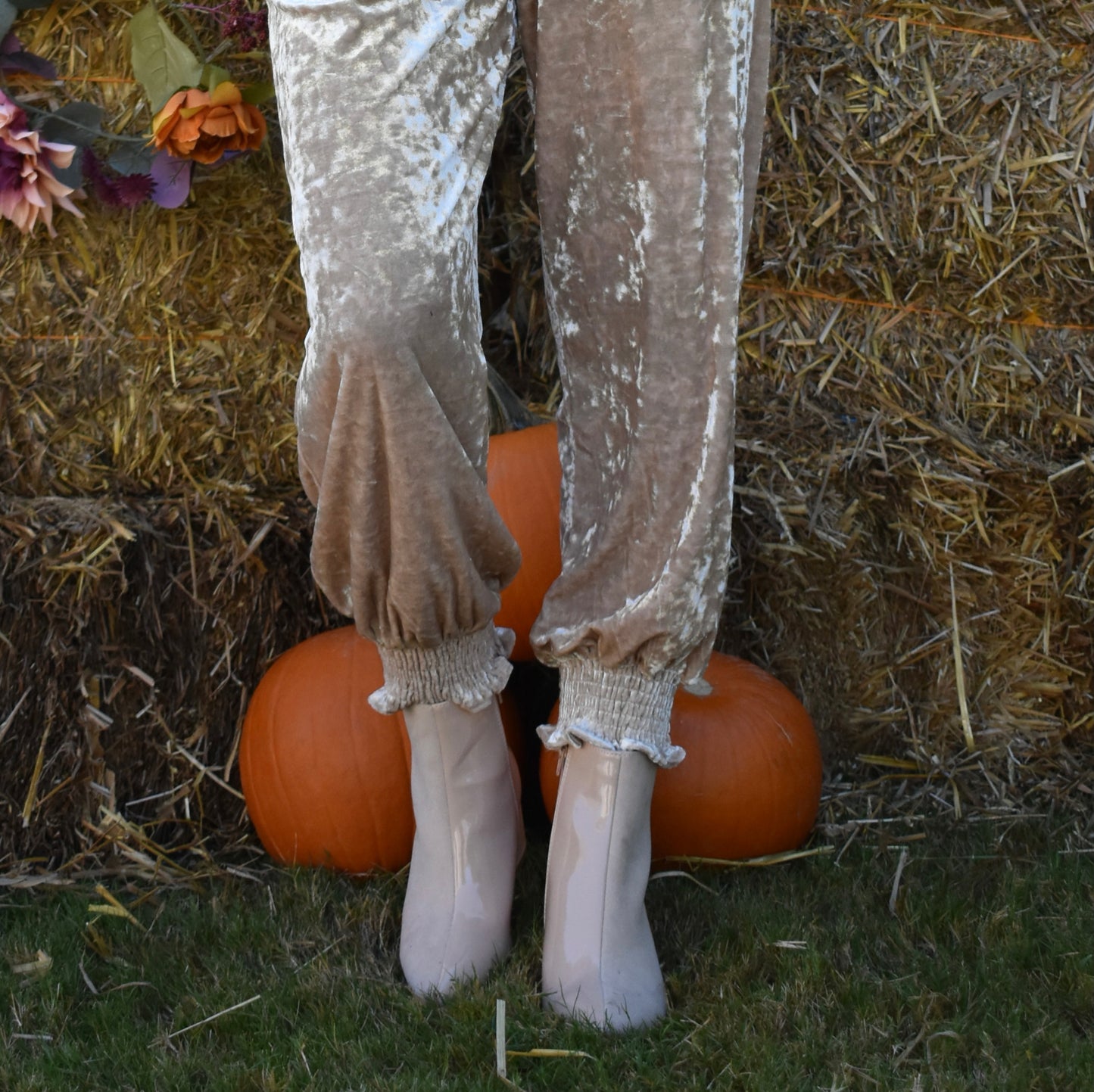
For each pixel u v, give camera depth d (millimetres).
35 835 1597
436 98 981
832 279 1820
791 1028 1129
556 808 1216
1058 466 1822
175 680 1674
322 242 957
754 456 1816
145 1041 1136
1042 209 1808
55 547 1607
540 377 1965
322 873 1489
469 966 1187
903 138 1799
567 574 1202
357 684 1522
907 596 1841
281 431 1696
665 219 1075
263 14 1570
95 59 1577
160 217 1611
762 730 1534
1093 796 1787
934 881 1482
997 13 1782
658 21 1042
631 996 1131
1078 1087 1021
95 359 1629
